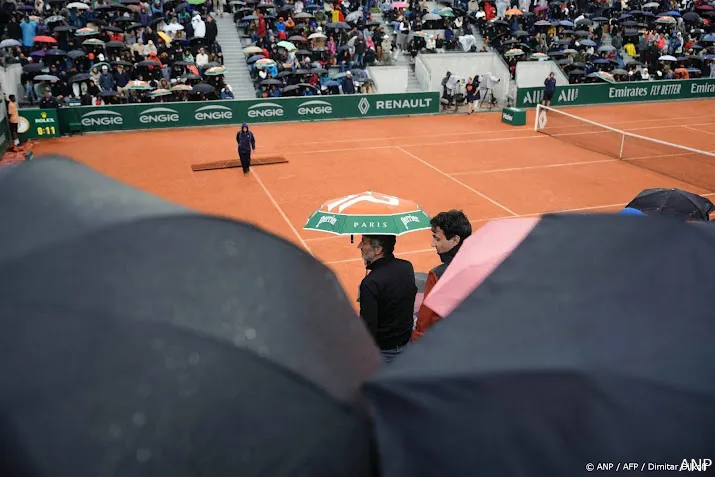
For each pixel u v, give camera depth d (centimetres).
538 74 3569
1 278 90
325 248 1403
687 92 3728
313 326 106
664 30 4203
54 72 2811
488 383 106
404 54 3697
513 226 274
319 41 3400
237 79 3272
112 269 94
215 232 108
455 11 3897
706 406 100
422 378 108
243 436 90
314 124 2933
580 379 104
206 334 93
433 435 103
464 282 253
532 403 103
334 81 3156
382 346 520
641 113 3312
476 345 113
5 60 2795
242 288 102
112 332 88
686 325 111
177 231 104
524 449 101
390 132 2770
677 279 120
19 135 2472
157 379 87
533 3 4066
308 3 3678
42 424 81
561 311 117
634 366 104
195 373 90
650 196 842
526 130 2842
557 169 2150
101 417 83
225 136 2630
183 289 97
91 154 2275
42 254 94
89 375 85
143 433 84
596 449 100
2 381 83
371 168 2142
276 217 1623
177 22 3241
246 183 1936
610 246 129
